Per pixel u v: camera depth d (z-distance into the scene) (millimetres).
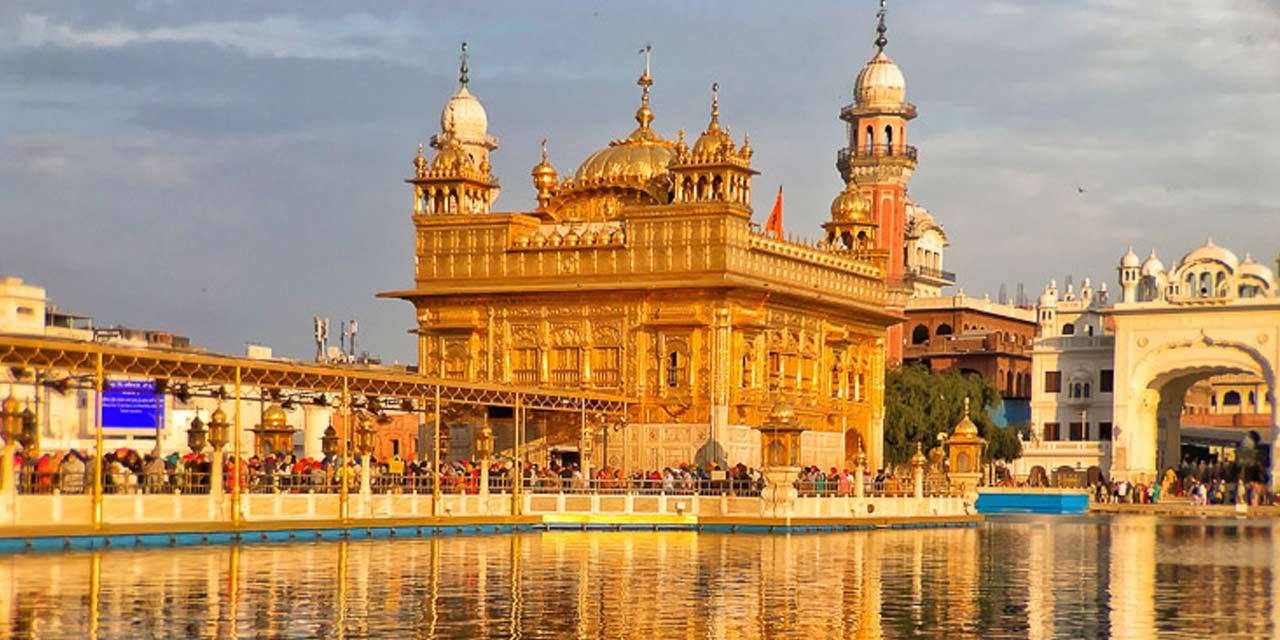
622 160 78250
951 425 105250
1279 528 75125
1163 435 123688
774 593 37781
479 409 74062
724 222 69875
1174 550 55688
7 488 43625
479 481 60812
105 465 48875
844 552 51250
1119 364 116750
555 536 57188
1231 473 120875
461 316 74750
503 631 30781
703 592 37688
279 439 61750
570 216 78688
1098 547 57156
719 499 61906
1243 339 112625
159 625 30547
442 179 75625
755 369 72000
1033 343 129750
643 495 62375
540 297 73062
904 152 134000
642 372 71188
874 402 82562
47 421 69812
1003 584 41156
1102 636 31328
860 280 81438
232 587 36500
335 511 53500
